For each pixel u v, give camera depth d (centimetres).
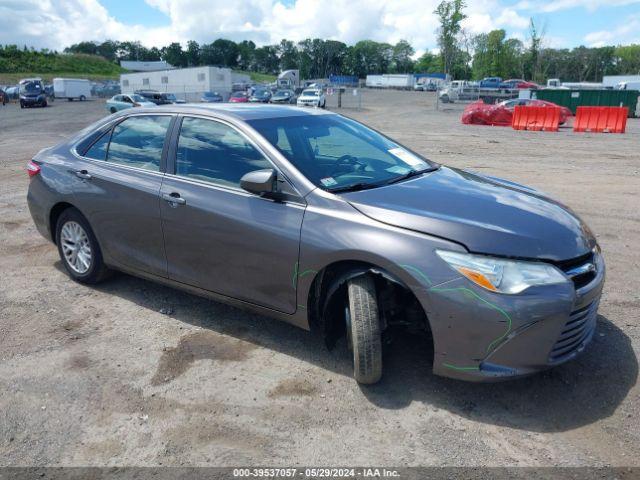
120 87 6788
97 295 471
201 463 274
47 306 450
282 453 280
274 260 350
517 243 298
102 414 312
